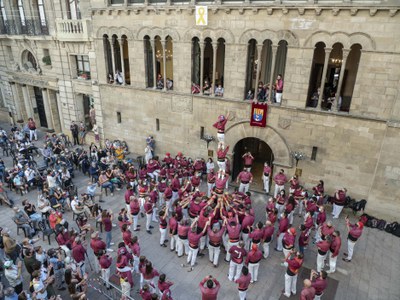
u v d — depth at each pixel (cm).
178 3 1856
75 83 2548
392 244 1518
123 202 1836
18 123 3183
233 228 1270
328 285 1267
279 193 1641
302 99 1656
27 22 2578
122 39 2139
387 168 1534
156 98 2130
